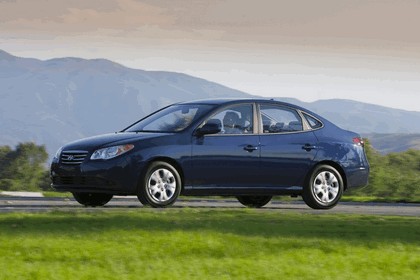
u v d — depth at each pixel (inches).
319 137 1132.5
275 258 595.8
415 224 831.7
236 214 887.7
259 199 1174.3
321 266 571.5
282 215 893.8
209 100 1117.1
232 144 1071.0
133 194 1036.5
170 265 556.7
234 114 1088.2
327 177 1130.0
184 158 1043.3
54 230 691.4
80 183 1030.4
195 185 1051.9
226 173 1066.1
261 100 1115.9
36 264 548.4
